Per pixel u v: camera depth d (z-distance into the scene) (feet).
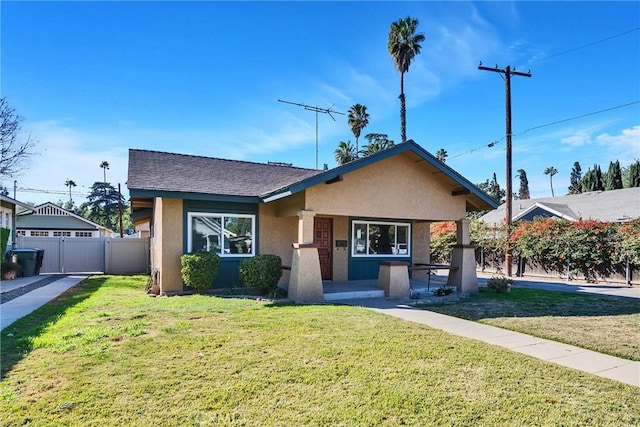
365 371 13.88
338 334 18.75
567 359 16.22
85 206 199.93
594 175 124.98
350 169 30.30
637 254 43.27
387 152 31.58
